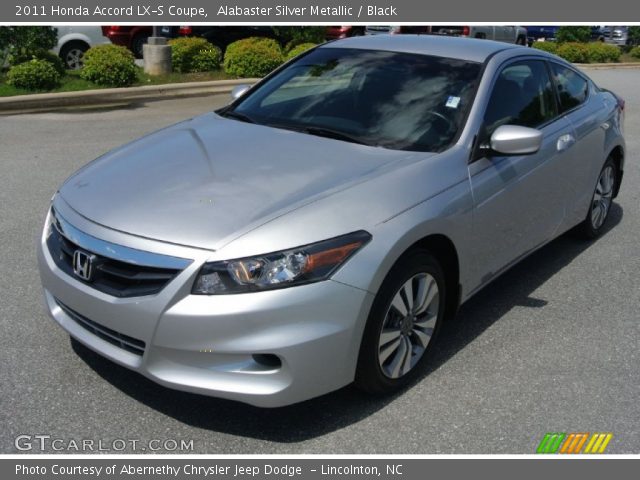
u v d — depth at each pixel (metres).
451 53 4.55
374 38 5.05
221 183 3.41
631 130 10.93
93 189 3.54
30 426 3.24
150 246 3.04
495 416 3.47
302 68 4.84
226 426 3.31
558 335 4.30
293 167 3.58
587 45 24.86
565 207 5.07
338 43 5.06
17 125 9.75
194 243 3.00
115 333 3.19
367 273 3.12
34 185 6.79
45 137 9.03
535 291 4.92
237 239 2.99
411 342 3.64
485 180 3.90
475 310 4.59
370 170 3.56
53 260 3.46
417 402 3.55
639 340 4.29
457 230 3.66
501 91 4.36
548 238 4.94
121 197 3.38
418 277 3.54
